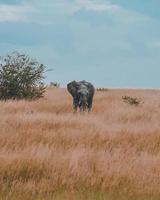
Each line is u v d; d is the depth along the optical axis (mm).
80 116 60062
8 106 72188
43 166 30688
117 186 27844
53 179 28484
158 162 33875
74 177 28984
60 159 32406
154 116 68188
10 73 97250
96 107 84188
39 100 92562
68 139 42812
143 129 50594
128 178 29156
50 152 33719
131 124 55375
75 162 31625
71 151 35844
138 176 29781
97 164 32094
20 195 25156
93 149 38375
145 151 39531
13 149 37469
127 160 34094
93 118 59344
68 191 26531
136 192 26938
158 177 29922
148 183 28578
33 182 28047
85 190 26984
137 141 44375
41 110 74438
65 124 52344
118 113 68938
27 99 94875
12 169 29750
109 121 59500
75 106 79562
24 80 97562
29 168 30172
